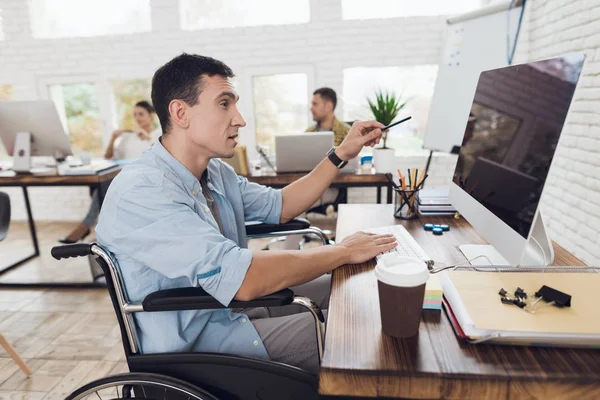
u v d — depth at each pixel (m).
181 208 0.96
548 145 0.79
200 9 4.02
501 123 1.02
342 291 0.87
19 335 2.16
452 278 0.85
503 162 0.97
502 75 1.06
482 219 1.03
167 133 1.07
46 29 4.18
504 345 0.67
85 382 1.78
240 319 1.07
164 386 0.89
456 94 3.23
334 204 3.22
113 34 4.05
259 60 3.98
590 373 0.59
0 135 2.87
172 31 3.99
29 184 2.71
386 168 2.67
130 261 0.97
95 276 2.74
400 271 0.67
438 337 0.70
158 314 0.98
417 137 4.05
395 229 1.27
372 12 3.84
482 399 0.60
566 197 2.71
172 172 1.04
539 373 0.59
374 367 0.62
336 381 0.63
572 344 0.65
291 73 3.99
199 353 0.92
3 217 2.05
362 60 3.88
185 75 1.00
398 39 3.80
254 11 3.98
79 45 4.09
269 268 0.91
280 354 1.03
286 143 2.56
